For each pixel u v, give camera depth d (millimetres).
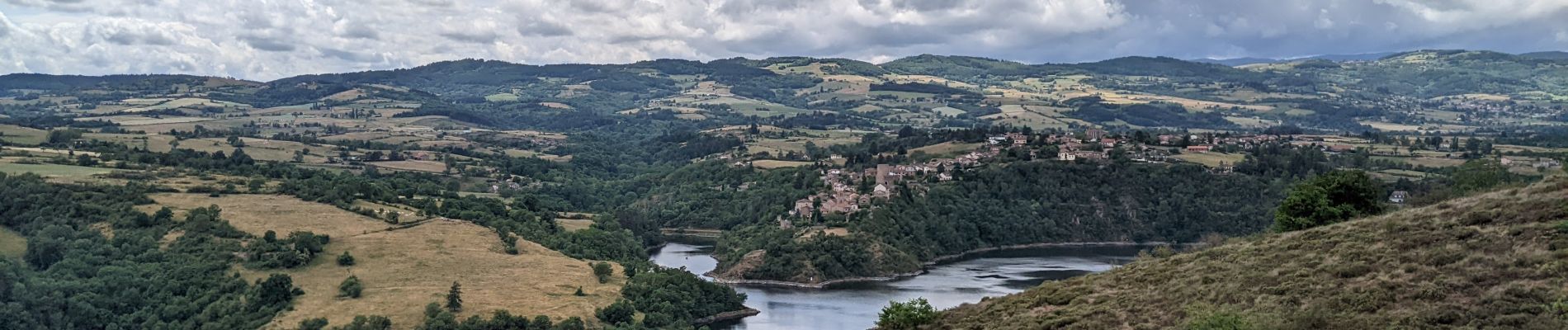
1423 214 95812
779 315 194875
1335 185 137250
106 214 194625
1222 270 92812
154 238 183500
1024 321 90125
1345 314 74250
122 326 154750
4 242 184750
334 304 152625
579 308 156125
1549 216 84750
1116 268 106688
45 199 199625
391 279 166375
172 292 161875
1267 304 79750
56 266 170500
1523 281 73000
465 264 178500
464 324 143500
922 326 97875
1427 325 69375
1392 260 83250
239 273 165500
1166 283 93562
